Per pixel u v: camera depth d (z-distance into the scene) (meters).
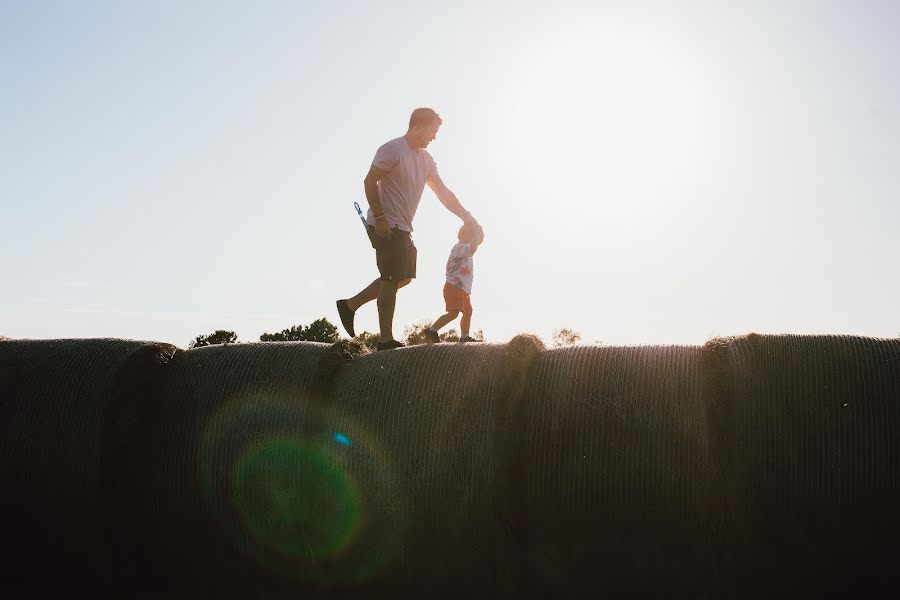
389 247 7.60
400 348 6.34
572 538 5.56
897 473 5.29
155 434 6.20
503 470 5.60
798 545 5.32
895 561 5.24
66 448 6.11
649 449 5.51
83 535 6.11
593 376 5.76
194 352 6.58
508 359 5.87
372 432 5.86
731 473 5.41
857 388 5.42
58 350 6.56
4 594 6.23
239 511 5.99
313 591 5.94
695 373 5.64
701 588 5.38
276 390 6.10
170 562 6.13
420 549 5.71
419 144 7.78
